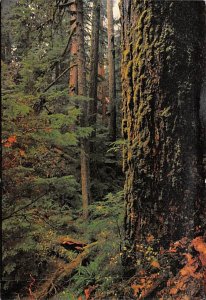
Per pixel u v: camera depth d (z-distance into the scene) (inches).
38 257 189.8
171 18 117.9
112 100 506.0
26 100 164.6
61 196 277.0
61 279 170.2
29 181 167.9
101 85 642.2
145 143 126.2
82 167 306.8
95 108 481.7
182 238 117.6
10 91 156.2
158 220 123.9
